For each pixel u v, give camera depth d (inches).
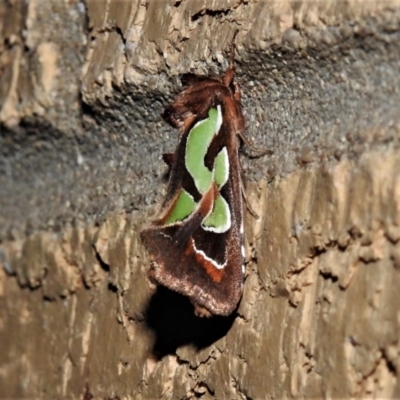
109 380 7.4
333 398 6.6
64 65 7.7
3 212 8.0
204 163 7.0
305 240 6.7
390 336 6.4
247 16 7.0
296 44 6.8
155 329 7.2
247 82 7.0
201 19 7.1
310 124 6.8
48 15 7.8
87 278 7.5
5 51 8.0
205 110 7.0
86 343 7.5
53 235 7.7
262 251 6.9
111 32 7.5
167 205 7.0
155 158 7.4
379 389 6.5
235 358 6.9
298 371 6.7
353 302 6.5
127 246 7.3
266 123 7.0
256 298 6.9
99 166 7.6
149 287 7.2
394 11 6.5
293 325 6.7
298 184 6.8
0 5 8.0
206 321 7.0
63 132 7.7
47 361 7.7
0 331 8.0
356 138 6.6
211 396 7.0
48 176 7.9
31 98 7.8
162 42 7.2
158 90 7.3
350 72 6.7
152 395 7.2
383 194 6.5
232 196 6.9
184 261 6.9
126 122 7.5
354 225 6.5
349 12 6.6
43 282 7.8
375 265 6.5
